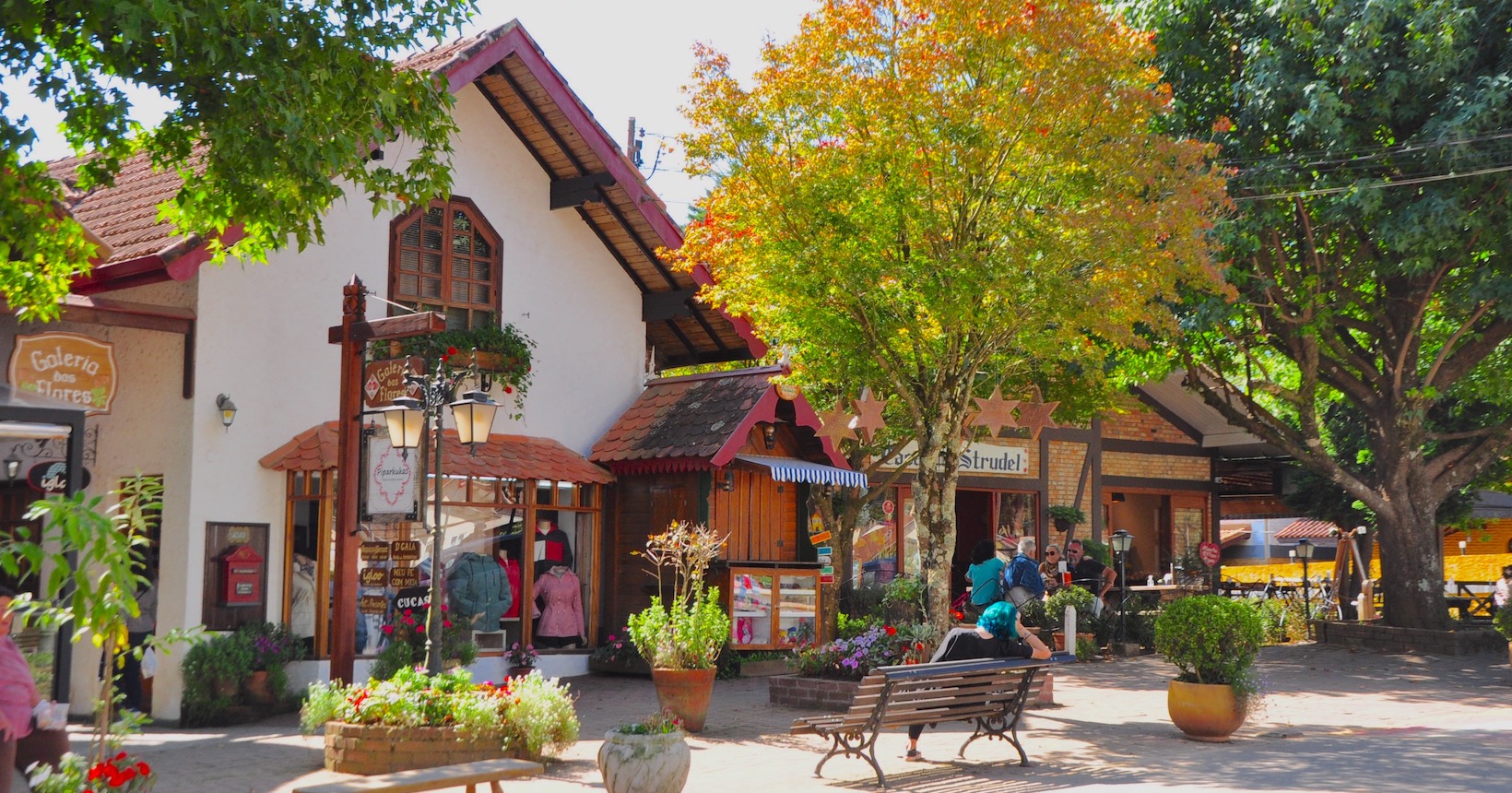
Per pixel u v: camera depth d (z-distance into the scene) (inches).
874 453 791.1
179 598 532.1
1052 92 493.0
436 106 437.7
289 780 381.1
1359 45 670.5
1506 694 605.9
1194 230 521.3
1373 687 633.6
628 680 639.1
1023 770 392.5
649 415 686.5
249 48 377.1
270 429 565.9
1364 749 421.4
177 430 543.5
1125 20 753.0
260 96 379.2
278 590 561.6
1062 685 637.3
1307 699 587.8
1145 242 496.7
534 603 650.8
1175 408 1090.7
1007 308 512.1
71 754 241.9
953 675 386.0
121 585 228.7
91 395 519.5
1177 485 1093.8
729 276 569.3
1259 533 1619.1
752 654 659.4
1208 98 761.0
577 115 645.9
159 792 362.0
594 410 691.4
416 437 447.8
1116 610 834.2
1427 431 817.5
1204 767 387.2
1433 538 820.0
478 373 627.8
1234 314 754.2
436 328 450.9
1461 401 879.1
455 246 645.3
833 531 754.2
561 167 680.4
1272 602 872.9
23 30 352.2
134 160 655.1
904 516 929.5
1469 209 687.1
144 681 537.3
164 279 508.1
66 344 512.4
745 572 657.0
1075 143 506.6
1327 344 820.6
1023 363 615.2
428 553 601.3
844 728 366.0
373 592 576.7
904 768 397.7
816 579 682.2
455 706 394.6
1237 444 1087.6
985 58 506.6
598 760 342.0
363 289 480.7
